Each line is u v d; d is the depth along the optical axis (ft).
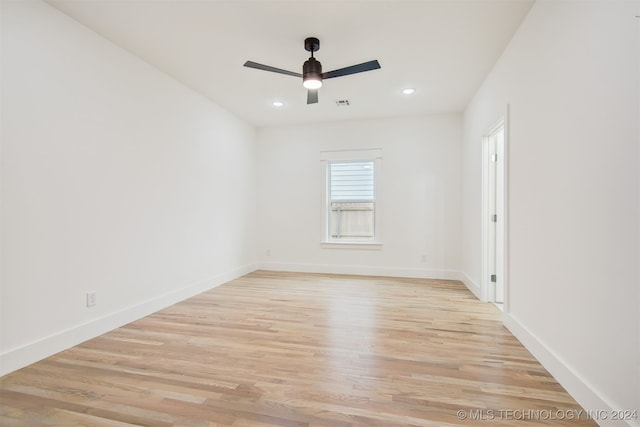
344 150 17.10
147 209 10.39
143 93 10.24
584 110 5.42
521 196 8.14
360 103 14.26
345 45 9.30
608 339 4.78
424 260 16.12
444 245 15.87
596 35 5.10
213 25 8.32
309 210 17.61
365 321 9.65
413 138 16.20
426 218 16.08
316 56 10.00
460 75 11.25
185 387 6.01
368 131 16.76
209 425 4.93
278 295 12.72
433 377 6.35
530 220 7.57
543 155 6.92
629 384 4.35
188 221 12.46
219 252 14.60
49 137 7.43
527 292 7.74
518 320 8.32
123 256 9.46
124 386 6.06
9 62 6.67
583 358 5.41
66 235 7.82
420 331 8.82
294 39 8.99
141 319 9.90
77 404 5.49
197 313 10.48
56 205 7.59
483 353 7.43
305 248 17.67
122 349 7.72
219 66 10.68
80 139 8.18
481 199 11.94
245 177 16.99
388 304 11.43
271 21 8.13
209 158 13.84
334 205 17.65
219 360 7.12
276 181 18.03
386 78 11.55
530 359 7.11
